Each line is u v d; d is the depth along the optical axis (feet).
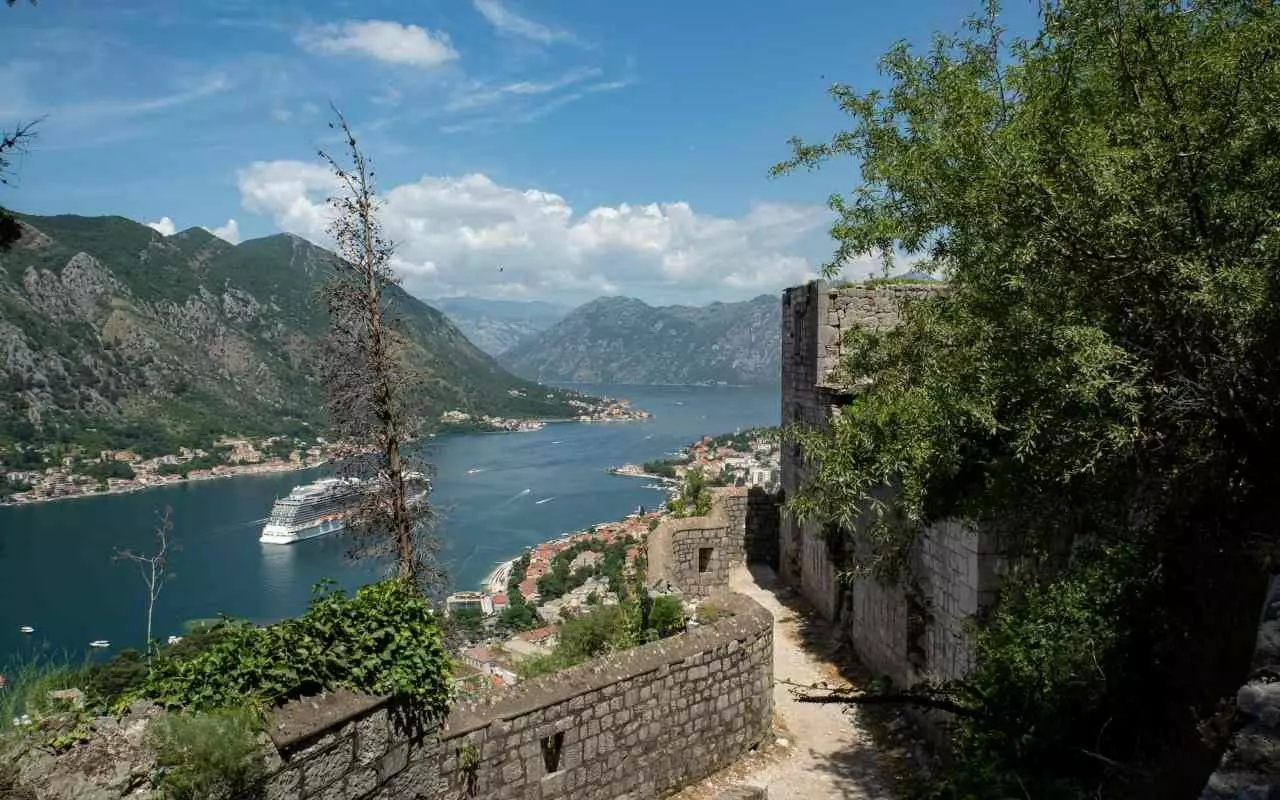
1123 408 21.71
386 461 49.44
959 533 34.58
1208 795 12.07
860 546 47.70
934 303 29.32
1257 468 21.26
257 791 18.67
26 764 15.37
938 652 37.09
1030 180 21.43
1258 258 19.27
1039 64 25.81
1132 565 24.11
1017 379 23.45
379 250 49.88
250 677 19.60
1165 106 21.29
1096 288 21.98
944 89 27.02
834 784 34.63
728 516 76.54
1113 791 20.29
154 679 18.69
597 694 31.58
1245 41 19.89
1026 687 24.95
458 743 26.48
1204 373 20.75
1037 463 24.95
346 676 21.81
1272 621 15.15
